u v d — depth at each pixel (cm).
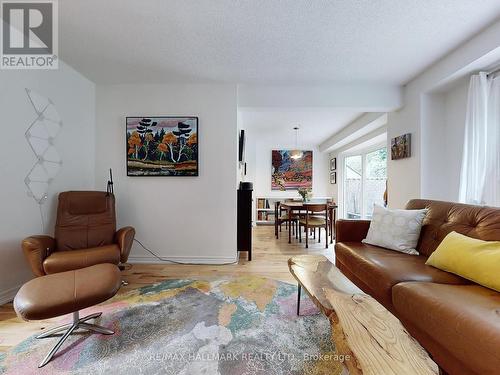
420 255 181
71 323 161
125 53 229
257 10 171
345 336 84
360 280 180
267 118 427
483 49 195
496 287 113
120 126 296
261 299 196
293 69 259
